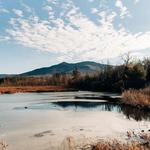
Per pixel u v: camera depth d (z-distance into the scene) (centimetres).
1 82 15100
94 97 5897
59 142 1723
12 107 3956
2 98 5841
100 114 3147
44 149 1563
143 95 4003
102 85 9662
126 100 4194
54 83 14688
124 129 2181
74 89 10200
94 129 2186
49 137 1884
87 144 1628
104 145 1491
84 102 4731
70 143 1634
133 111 3419
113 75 9362
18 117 2895
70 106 4088
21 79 15438
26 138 1858
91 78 10988
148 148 1441
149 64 8481
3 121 2620
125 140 1742
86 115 3067
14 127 2291
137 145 1472
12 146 1642
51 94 7300
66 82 13912
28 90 9206
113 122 2555
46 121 2614
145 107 3594
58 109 3691
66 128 2236
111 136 1895
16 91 8556
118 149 1405
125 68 8381
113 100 5069
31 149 1568
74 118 2827
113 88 8731
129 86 7706
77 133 2019
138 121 2611
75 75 12662
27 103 4612
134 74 7744
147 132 2023
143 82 7488
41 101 4994
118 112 3331
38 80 15038
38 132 2077
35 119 2750
